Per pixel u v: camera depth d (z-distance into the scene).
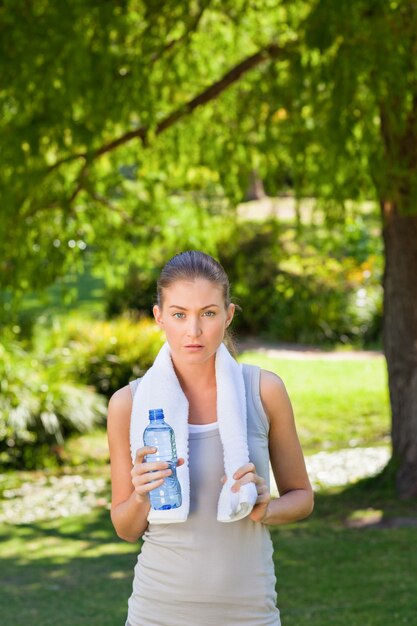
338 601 7.21
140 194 12.91
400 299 10.50
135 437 2.87
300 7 9.57
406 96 8.88
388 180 9.59
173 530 2.80
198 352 2.79
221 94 11.93
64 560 9.69
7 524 11.68
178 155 12.02
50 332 18.25
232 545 2.79
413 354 10.56
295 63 9.35
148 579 2.84
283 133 10.77
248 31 11.69
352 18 8.34
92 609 7.59
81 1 8.86
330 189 9.75
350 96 8.69
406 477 10.70
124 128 10.34
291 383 18.48
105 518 11.76
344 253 23.61
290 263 23.52
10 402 14.91
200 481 2.81
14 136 9.47
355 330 22.39
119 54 9.70
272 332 23.00
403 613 6.64
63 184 10.79
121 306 22.83
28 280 10.83
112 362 16.78
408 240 10.38
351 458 13.98
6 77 9.32
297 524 10.16
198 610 2.79
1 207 9.91
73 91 9.02
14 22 9.13
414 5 8.59
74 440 15.31
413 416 10.66
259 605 2.82
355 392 17.70
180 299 2.78
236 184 11.50
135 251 12.70
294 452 2.98
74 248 11.43
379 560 8.40
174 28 9.95
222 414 2.81
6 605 7.86
